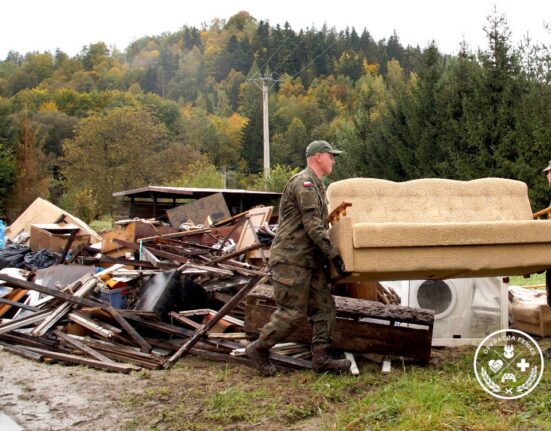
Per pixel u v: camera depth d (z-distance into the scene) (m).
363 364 5.91
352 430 4.05
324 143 5.41
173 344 6.30
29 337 6.51
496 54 21.70
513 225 5.23
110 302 7.04
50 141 67.31
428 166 22.89
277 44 101.38
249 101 84.88
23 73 106.19
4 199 32.81
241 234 9.96
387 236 4.99
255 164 64.94
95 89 88.88
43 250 9.88
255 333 6.09
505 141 20.75
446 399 4.41
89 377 5.48
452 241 5.10
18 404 4.79
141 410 4.64
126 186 47.38
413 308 6.10
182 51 119.75
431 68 23.98
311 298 5.43
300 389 5.03
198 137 72.00
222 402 4.69
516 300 7.51
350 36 99.38
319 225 5.09
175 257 7.59
